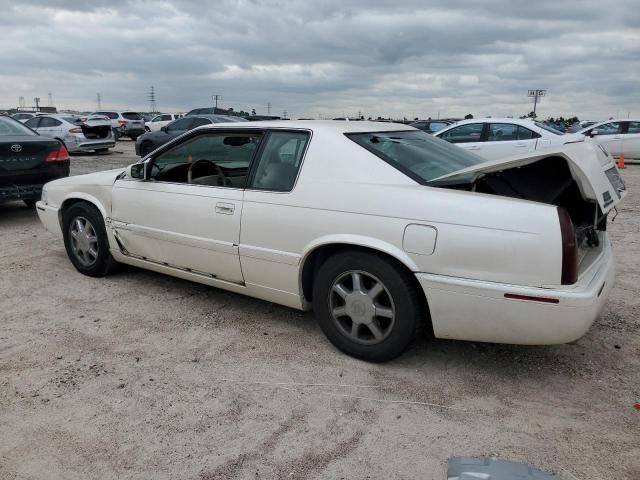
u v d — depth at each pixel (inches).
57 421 110.7
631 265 217.3
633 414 113.2
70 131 778.2
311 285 146.3
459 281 115.7
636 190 430.3
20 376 128.3
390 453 101.0
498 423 110.3
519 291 110.9
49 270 209.6
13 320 161.0
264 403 117.6
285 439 105.3
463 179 126.7
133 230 177.2
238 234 148.7
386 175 130.1
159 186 169.8
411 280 124.6
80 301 176.6
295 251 138.3
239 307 172.1
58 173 299.4
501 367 133.2
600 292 118.3
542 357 138.2
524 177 124.6
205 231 156.6
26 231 277.0
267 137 150.3
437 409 115.3
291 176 141.9
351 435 106.4
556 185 122.0
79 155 809.5
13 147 278.4
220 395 120.7
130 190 177.5
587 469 96.2
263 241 143.9
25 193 287.0
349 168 134.0
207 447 102.8
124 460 99.2
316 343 146.6
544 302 109.7
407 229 120.6
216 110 1002.1
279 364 134.8
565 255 109.5
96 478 94.6
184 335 151.4
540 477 91.4
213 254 156.4
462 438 105.4
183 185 164.1
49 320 161.0
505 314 113.7
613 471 95.7
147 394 120.9
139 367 133.1
